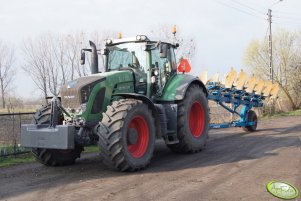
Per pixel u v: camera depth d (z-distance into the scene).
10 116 10.46
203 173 6.68
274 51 35.72
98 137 6.98
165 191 5.52
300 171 6.62
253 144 10.21
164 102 8.55
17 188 5.97
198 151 9.09
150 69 8.27
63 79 24.23
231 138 11.75
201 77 11.88
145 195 5.34
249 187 5.64
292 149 9.16
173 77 9.05
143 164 7.03
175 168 7.20
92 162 8.15
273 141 10.73
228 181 6.04
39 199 5.30
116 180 6.30
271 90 14.77
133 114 6.85
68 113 7.14
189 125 8.76
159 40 8.52
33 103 20.25
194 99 8.89
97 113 7.24
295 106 35.38
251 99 13.33
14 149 9.02
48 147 6.55
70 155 7.79
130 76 7.99
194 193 5.38
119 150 6.54
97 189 5.74
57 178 6.62
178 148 8.71
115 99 7.54
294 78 35.09
